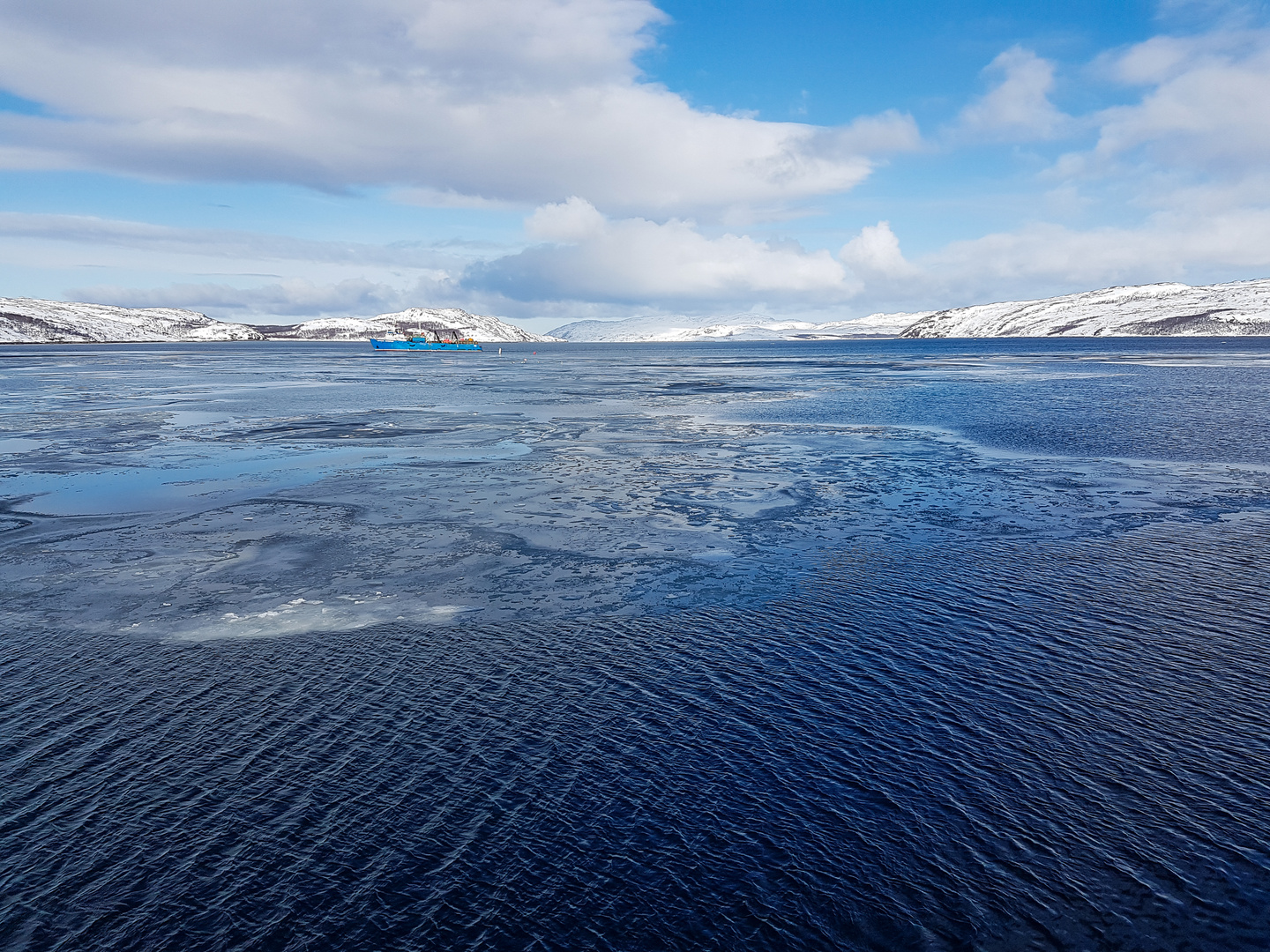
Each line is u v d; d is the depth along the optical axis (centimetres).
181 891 807
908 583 1688
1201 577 1708
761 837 878
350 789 966
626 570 1794
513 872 828
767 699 1179
